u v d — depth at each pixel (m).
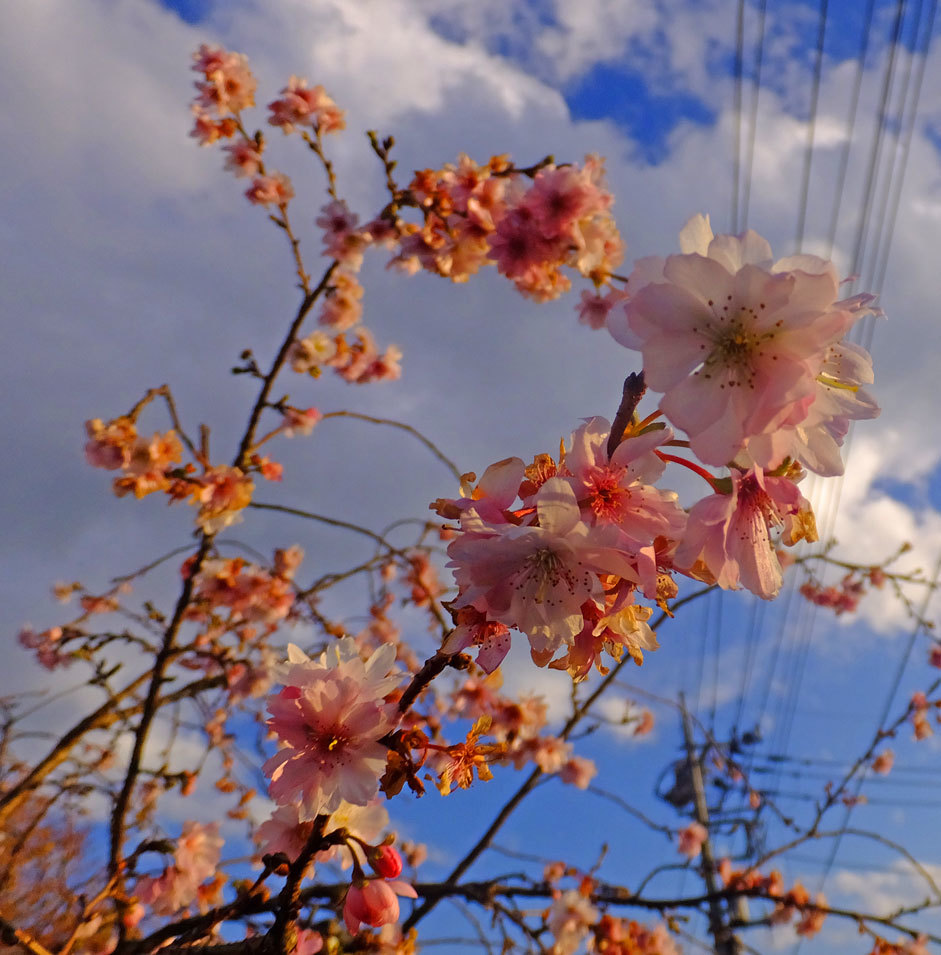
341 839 1.72
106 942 3.95
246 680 5.18
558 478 1.32
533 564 1.32
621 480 1.36
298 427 5.24
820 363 1.17
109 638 5.03
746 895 5.35
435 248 4.68
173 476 4.54
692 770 10.93
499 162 4.30
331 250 5.08
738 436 1.17
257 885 1.92
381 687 1.69
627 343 1.25
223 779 5.84
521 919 4.57
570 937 4.63
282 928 1.67
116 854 4.00
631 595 1.36
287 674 1.74
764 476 1.32
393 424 5.32
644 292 1.23
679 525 1.33
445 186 4.59
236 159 5.18
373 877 1.71
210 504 4.65
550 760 5.52
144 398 4.50
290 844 2.02
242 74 5.22
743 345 1.19
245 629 5.28
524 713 5.33
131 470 4.40
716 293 1.20
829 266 1.17
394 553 5.62
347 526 5.38
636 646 1.39
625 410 1.41
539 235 3.85
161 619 5.30
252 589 5.08
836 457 1.29
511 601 1.33
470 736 1.62
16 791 4.48
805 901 5.80
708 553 1.31
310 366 5.36
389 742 1.63
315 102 5.01
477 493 1.39
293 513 5.14
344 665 1.74
